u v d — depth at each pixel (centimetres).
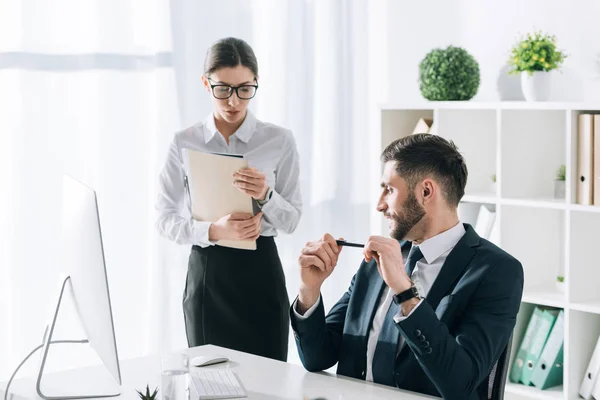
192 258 285
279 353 287
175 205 293
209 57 275
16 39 335
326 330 208
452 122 346
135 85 364
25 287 343
